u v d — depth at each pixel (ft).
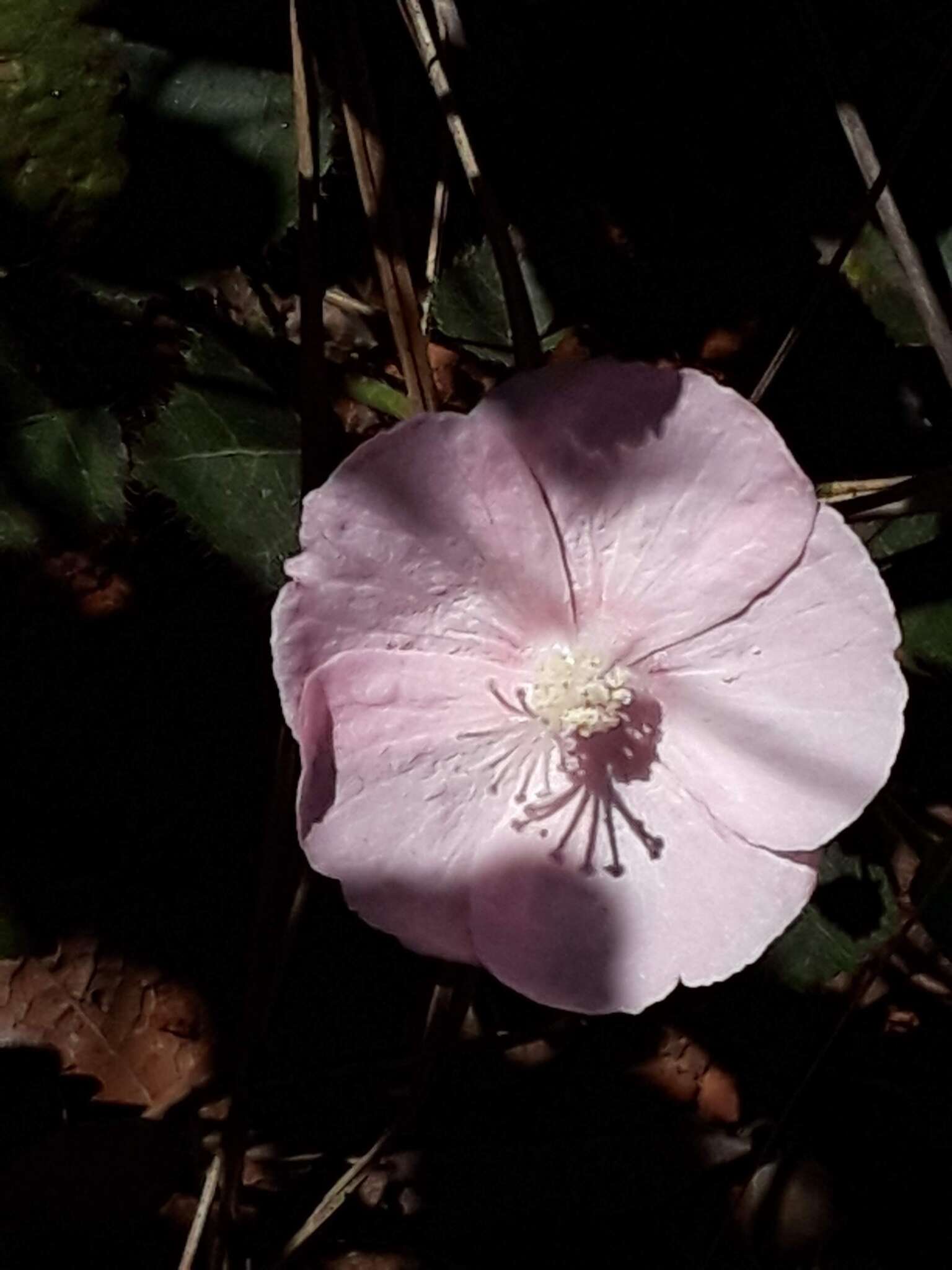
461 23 0.43
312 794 0.33
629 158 0.45
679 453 0.33
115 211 0.42
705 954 0.35
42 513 0.44
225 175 0.43
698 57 0.45
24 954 0.45
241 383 0.44
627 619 0.35
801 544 0.33
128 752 0.45
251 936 0.44
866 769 0.34
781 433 0.45
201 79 0.42
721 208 0.45
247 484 0.44
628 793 0.36
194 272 0.44
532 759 0.36
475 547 0.34
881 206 0.41
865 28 0.44
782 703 0.35
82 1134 0.45
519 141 0.45
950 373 0.41
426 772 0.35
